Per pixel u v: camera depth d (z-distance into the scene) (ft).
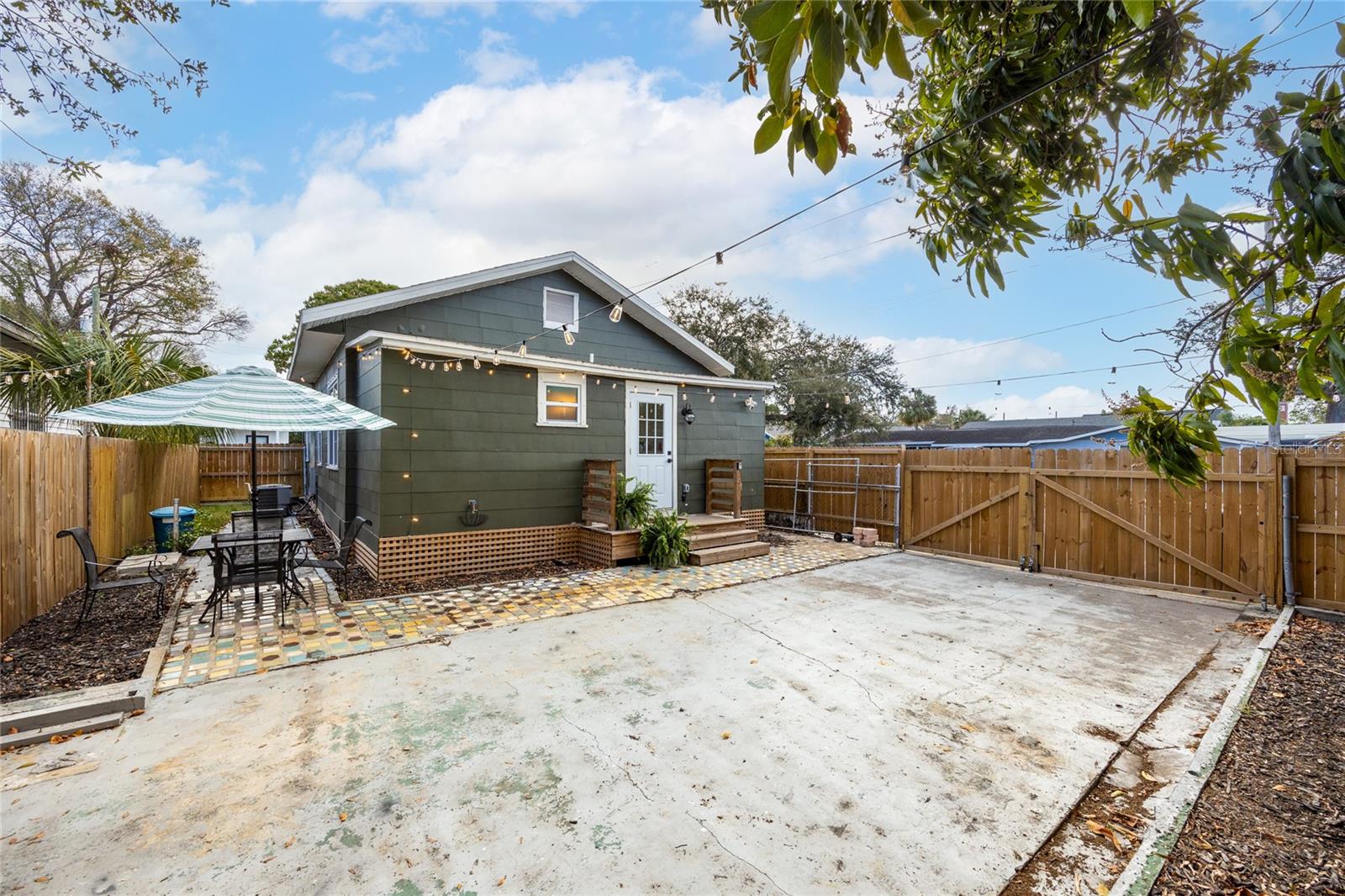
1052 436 76.89
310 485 45.83
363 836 7.93
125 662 13.71
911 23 3.26
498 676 13.39
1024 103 6.29
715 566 25.71
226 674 13.34
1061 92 6.14
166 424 14.64
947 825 8.23
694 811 8.52
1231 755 9.86
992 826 8.21
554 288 31.78
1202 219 4.66
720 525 29.35
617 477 25.62
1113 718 11.44
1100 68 5.94
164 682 12.87
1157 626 17.33
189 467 37.83
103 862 7.39
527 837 7.94
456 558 23.50
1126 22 5.53
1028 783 9.27
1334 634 16.35
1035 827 8.20
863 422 74.90
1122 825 8.25
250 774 9.37
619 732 10.82
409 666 13.94
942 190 7.48
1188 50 5.52
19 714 10.57
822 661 14.48
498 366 24.80
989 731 10.92
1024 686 12.98
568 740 10.54
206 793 8.87
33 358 26.96
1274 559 19.12
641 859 7.54
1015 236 6.97
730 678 13.35
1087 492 23.50
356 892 6.98
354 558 25.86
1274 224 4.56
